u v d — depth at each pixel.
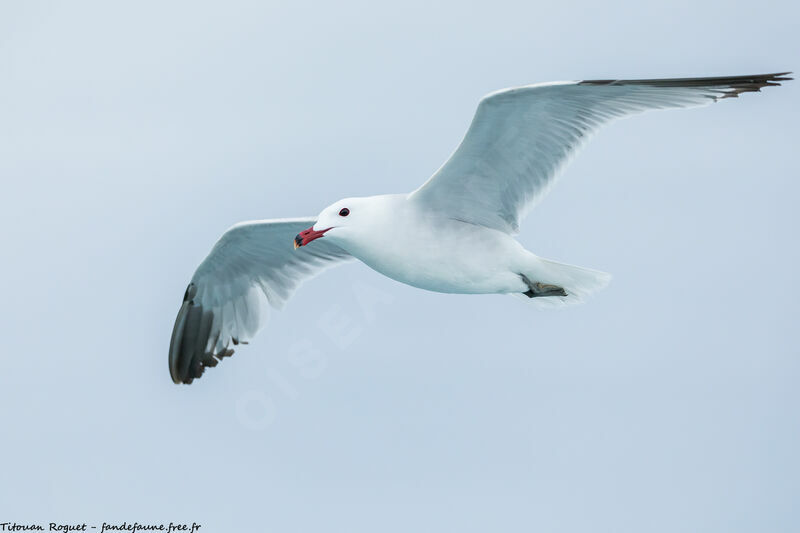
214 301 12.95
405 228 10.55
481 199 10.56
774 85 9.66
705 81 9.70
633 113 10.03
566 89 9.62
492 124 9.84
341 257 12.71
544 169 10.41
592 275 10.94
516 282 10.94
